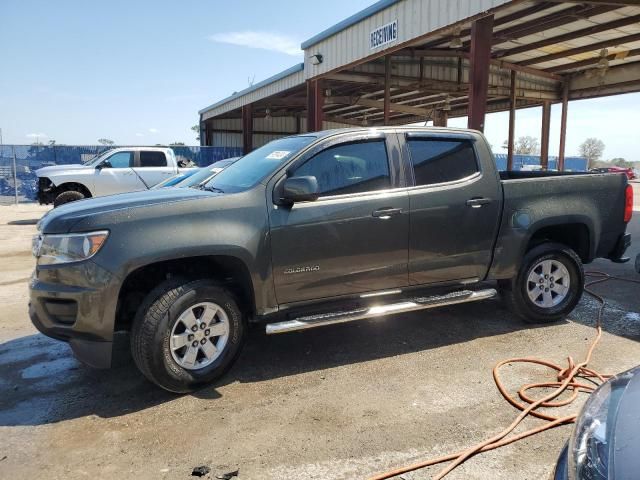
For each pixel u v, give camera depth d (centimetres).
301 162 404
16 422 335
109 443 309
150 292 358
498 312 554
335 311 418
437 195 441
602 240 523
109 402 362
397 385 382
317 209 398
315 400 361
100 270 336
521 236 478
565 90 1866
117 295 340
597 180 517
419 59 1684
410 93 2138
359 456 292
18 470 282
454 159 461
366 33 1175
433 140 458
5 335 504
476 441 306
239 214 375
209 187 445
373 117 3170
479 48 862
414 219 432
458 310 564
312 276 400
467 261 461
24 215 1641
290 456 293
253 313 391
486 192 462
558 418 327
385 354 443
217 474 276
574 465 187
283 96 2311
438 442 305
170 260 373
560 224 501
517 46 1456
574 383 373
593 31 1256
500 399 358
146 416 341
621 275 737
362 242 414
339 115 3095
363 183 422
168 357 354
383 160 434
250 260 374
